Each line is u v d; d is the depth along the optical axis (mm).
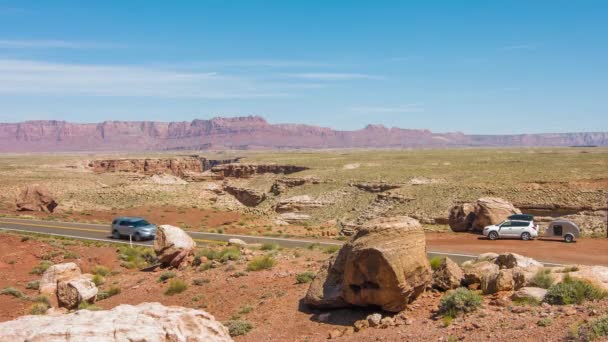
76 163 156500
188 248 30672
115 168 155250
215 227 60875
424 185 78312
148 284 26734
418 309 16984
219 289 23484
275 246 34844
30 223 57000
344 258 18609
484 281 17984
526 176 79062
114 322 10336
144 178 105000
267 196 99312
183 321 11336
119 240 44094
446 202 66438
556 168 92750
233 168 135875
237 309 20656
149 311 11367
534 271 18281
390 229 17094
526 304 15523
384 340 14742
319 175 104250
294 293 21219
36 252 37438
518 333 12906
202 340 11211
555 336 12133
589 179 68625
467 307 15844
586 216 52750
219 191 92500
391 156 163250
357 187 86250
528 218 41969
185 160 165750
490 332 13469
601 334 11359
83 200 77188
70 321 10281
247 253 31062
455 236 43188
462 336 13609
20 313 22594
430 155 166000
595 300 14812
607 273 17078
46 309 22203
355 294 17500
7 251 37531
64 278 26922
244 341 16844
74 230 50750
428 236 44188
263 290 22281
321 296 18547
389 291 16641
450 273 18703
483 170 97562
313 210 79438
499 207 45688
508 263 20703
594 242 37469
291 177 104875
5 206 74312
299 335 16891
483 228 45188
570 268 18578
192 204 78688
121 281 28781
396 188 80500
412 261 16875
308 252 31281
